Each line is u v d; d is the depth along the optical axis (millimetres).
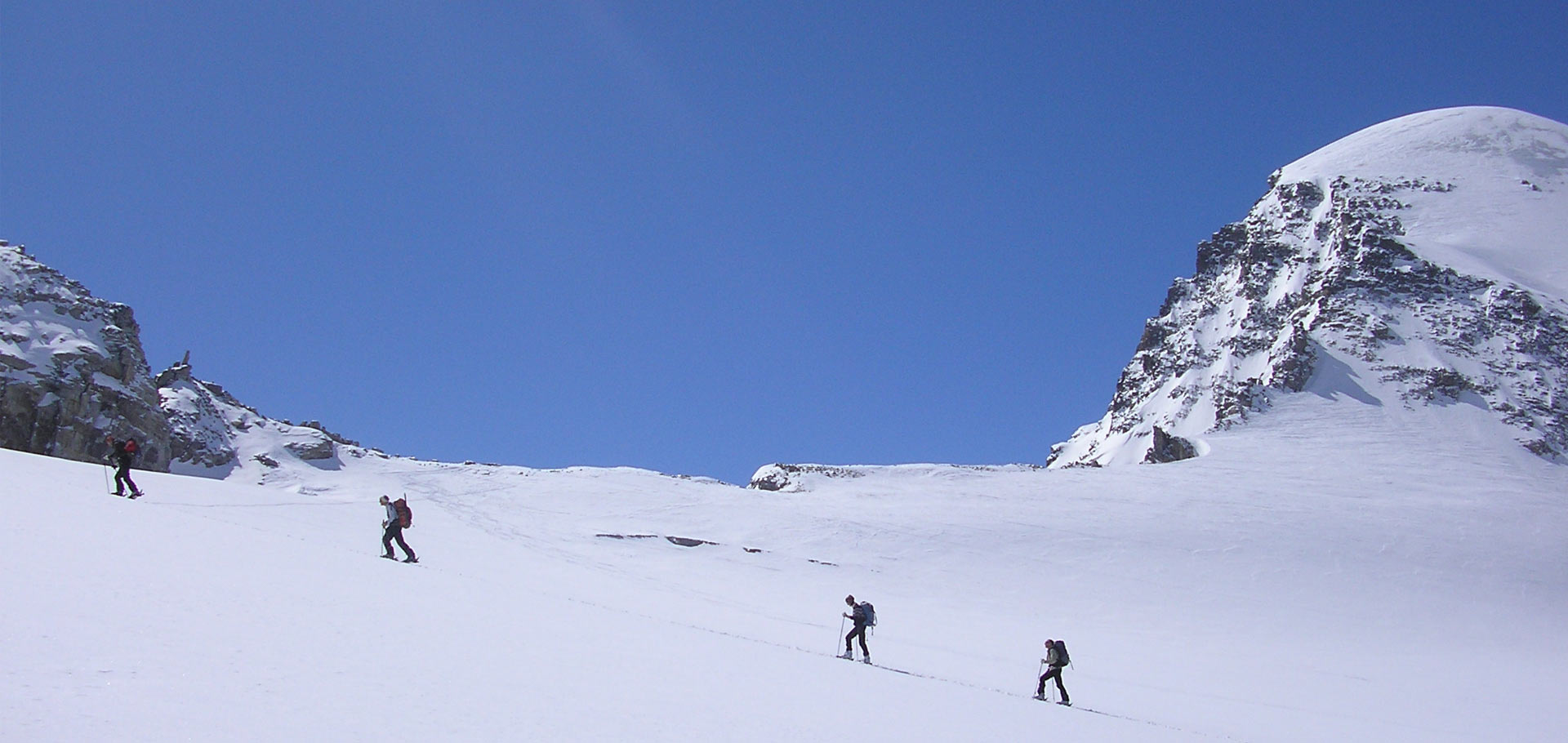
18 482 26672
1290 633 51438
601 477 83250
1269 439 112062
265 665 12836
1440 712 35719
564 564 44125
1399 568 63875
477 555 40250
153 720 9883
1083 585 57531
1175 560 62938
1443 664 47000
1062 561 61812
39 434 60125
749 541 62438
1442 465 101750
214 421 84500
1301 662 44406
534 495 73938
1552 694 40938
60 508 23062
